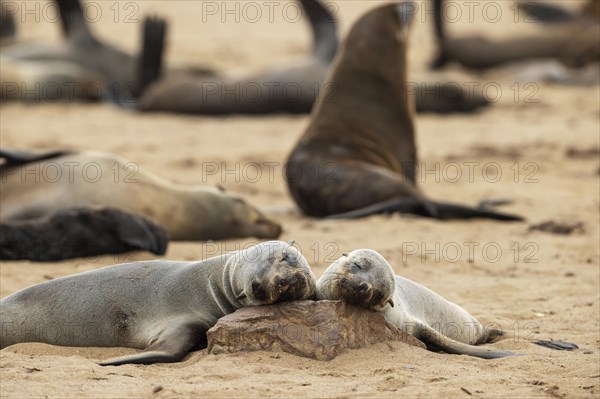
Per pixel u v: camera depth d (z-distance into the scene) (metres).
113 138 57.12
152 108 69.25
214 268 20.20
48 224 28.80
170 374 18.05
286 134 60.03
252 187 44.41
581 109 68.25
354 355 18.88
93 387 17.08
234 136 59.19
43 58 76.44
